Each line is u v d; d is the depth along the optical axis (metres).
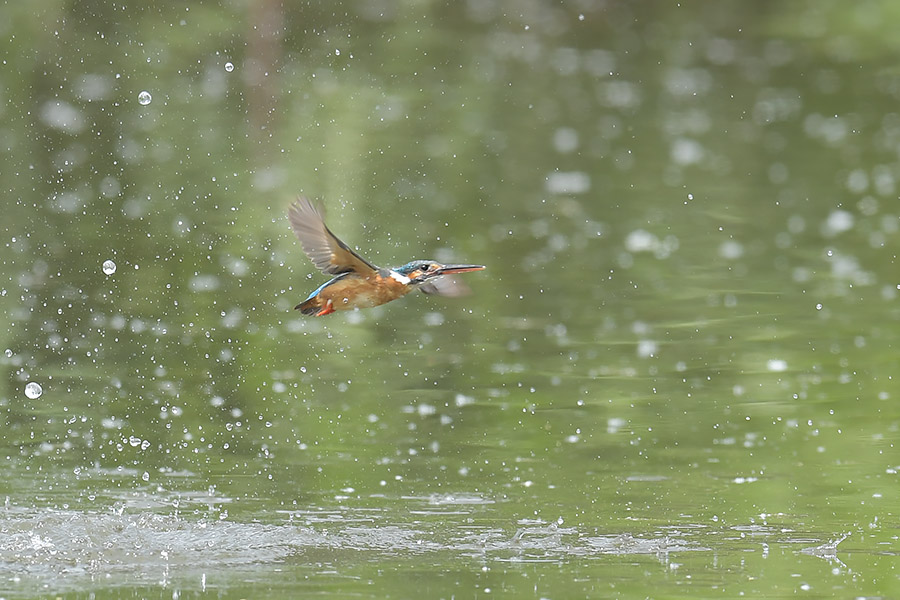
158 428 10.73
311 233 7.26
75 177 20.00
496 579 7.58
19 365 12.16
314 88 28.88
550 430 11.12
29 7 27.69
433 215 19.19
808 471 10.10
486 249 17.67
